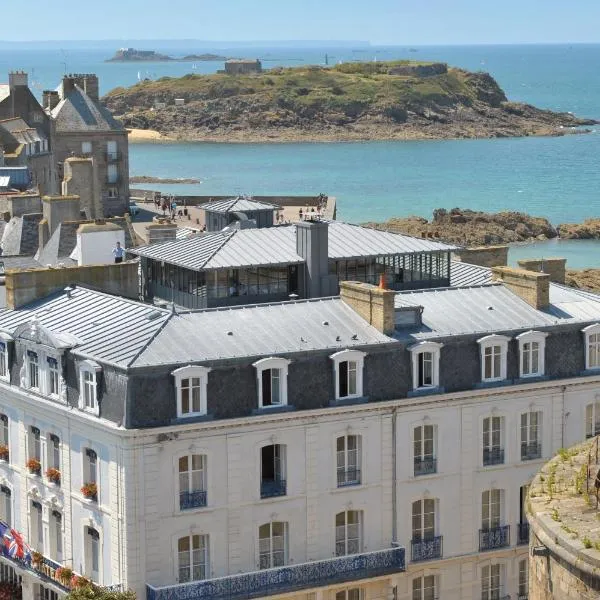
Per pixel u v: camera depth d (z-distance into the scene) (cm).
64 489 10294
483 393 10631
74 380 10075
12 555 10775
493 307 11194
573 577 5500
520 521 10931
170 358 9712
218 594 9794
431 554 10619
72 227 15125
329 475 10244
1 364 10944
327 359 10150
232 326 10281
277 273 12188
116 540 9769
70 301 11244
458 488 10694
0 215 18812
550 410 10950
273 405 9988
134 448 9538
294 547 10194
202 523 9850
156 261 12475
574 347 11050
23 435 10738
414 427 10488
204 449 9756
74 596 9219
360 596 10419
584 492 5947
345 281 11556
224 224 15050
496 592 10931
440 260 12825
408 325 10700
